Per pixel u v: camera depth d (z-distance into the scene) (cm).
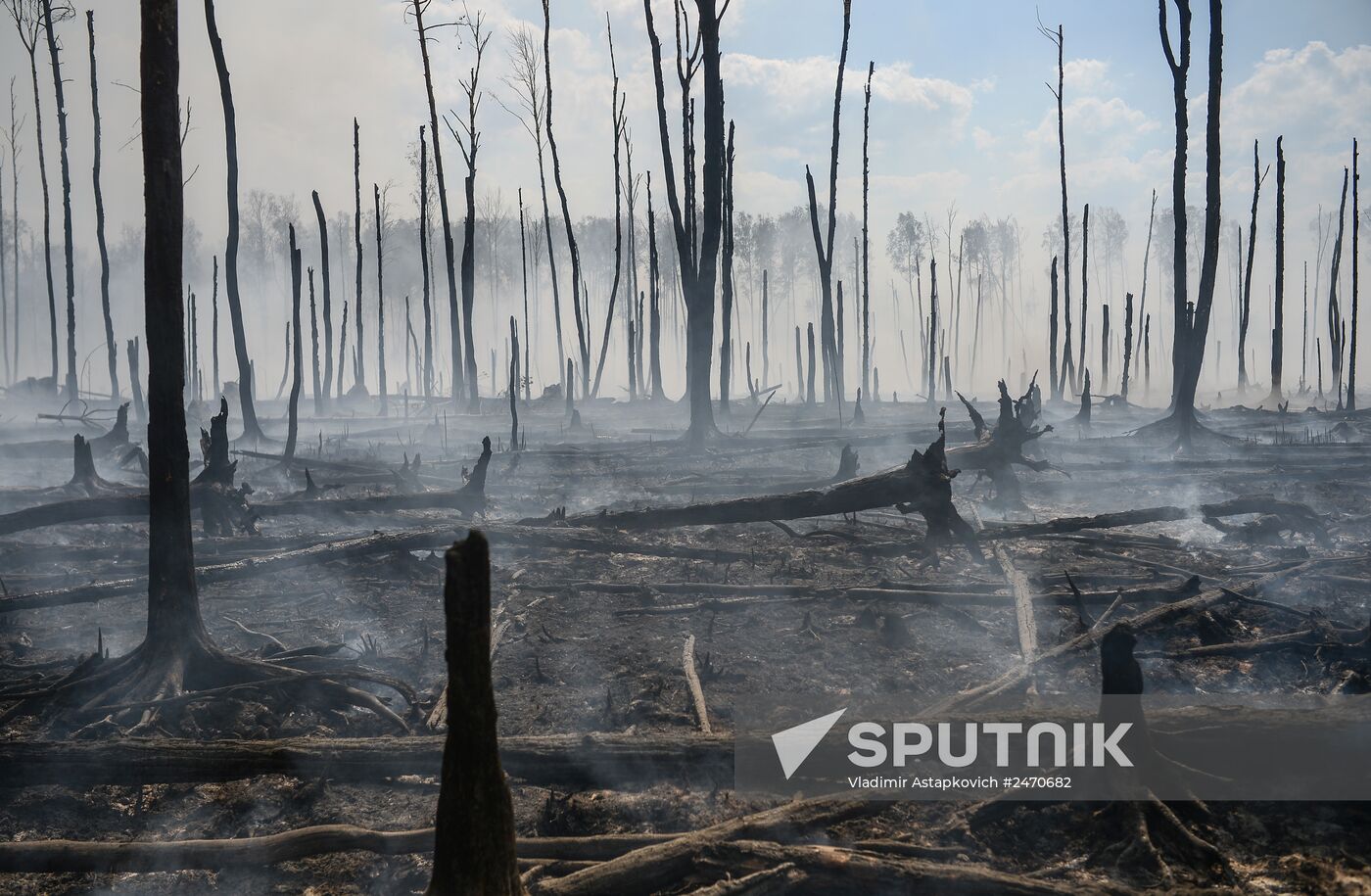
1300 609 745
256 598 816
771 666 631
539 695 583
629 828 429
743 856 371
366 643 654
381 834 412
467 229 3259
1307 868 375
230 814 452
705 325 1855
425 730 525
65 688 553
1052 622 715
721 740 469
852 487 956
